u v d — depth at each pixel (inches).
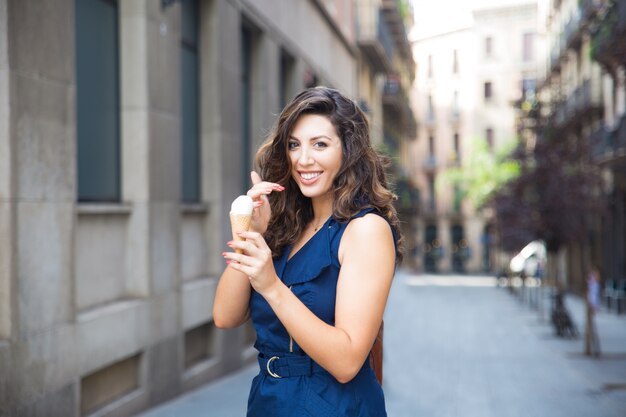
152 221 298.2
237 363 406.3
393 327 676.1
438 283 1672.0
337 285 78.1
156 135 303.9
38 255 215.6
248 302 87.0
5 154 202.2
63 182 231.0
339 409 78.9
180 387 325.1
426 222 2442.2
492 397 344.2
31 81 213.8
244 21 450.6
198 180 382.9
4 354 197.6
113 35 290.4
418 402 329.7
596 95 1033.5
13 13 204.4
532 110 786.2
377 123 1278.3
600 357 491.8
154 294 299.0
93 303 263.1
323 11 671.8
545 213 713.0
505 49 2390.5
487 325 724.7
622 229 930.1
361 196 82.4
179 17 334.0
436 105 2500.0
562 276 1360.7
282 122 82.3
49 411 219.0
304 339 72.5
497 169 1915.6
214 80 382.3
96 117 275.6
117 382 275.1
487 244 2322.8
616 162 864.3
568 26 1195.9
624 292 873.5
